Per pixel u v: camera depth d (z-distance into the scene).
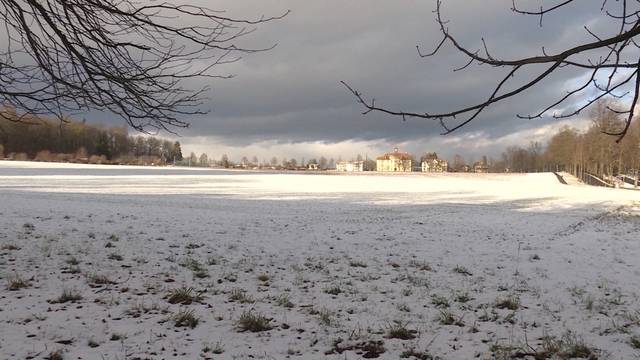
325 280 10.47
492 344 6.52
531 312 8.38
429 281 10.73
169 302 8.06
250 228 18.45
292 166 150.38
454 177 93.88
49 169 72.69
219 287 9.39
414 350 6.23
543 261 13.62
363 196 39.47
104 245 12.87
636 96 2.68
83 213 20.39
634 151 67.12
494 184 67.38
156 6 4.61
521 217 26.09
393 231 19.31
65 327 6.53
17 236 13.34
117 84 4.99
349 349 6.24
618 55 2.71
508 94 2.86
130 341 6.16
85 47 4.89
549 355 6.10
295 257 13.07
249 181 58.72
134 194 34.66
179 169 99.75
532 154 144.75
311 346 6.30
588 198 42.31
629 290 10.31
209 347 6.06
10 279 8.80
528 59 2.75
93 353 5.71
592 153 83.06
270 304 8.30
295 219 22.28
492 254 14.60
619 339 6.93
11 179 47.34
